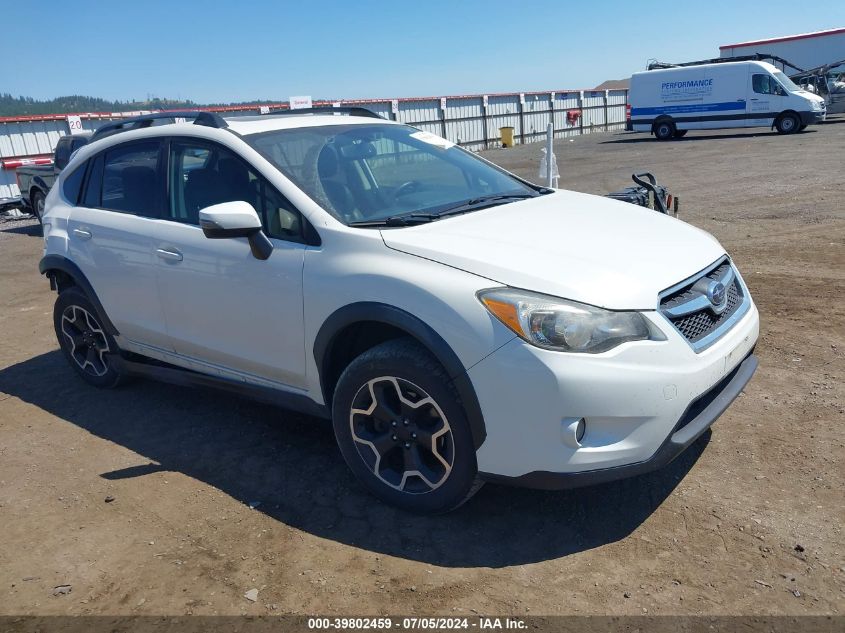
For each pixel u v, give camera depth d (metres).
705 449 3.61
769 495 3.17
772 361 4.62
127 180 4.35
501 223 3.37
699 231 3.67
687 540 2.91
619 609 2.55
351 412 3.22
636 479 3.38
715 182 13.56
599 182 15.39
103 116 18.92
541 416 2.69
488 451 2.84
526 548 2.94
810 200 10.50
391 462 3.29
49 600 2.80
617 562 2.81
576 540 2.97
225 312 3.70
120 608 2.72
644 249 3.18
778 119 24.22
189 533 3.19
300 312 3.33
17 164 16.80
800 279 6.38
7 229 14.51
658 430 2.74
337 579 2.81
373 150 4.00
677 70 26.06
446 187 3.97
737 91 24.84
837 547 2.79
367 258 3.13
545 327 2.69
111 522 3.32
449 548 2.97
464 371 2.79
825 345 4.81
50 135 18.03
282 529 3.18
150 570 2.94
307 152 3.77
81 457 4.02
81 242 4.51
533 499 3.29
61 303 4.87
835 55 30.95
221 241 3.65
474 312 2.78
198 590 2.80
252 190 3.60
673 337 2.80
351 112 4.72
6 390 5.14
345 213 3.42
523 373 2.69
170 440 4.15
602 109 42.25
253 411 4.50
